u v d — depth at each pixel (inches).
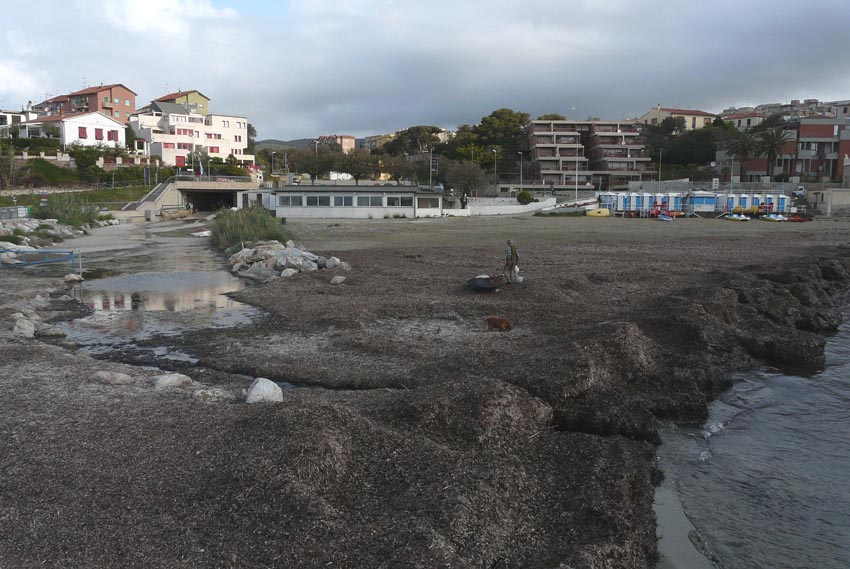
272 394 369.4
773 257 1272.1
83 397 364.5
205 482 251.3
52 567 197.3
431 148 5866.1
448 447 302.0
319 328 610.2
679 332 574.6
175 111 4719.5
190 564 201.0
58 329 592.7
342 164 4421.8
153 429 307.9
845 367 552.1
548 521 256.1
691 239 1727.4
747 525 284.4
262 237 1387.8
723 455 361.7
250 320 658.2
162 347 548.7
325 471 256.4
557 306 711.1
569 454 319.6
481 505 244.8
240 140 4913.9
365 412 338.0
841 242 1647.4
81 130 3850.9
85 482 252.5
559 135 4928.6
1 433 304.2
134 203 2876.5
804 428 407.5
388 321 646.5
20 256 1208.2
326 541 213.6
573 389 389.7
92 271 1048.2
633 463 323.3
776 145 4060.0
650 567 248.8
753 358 567.2
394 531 219.3
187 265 1136.8
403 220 2581.2
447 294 793.6
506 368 427.5
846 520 290.5
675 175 4685.0
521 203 3523.6
